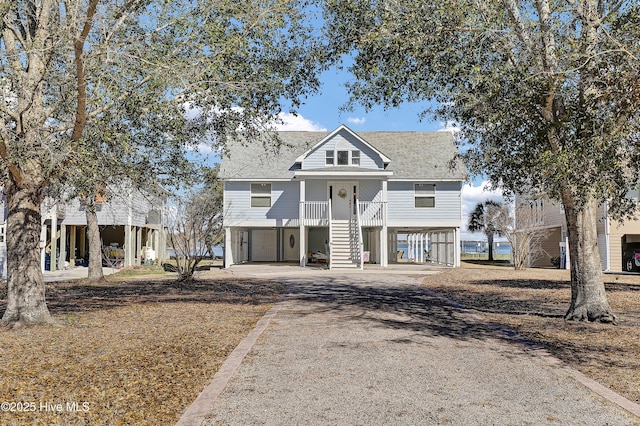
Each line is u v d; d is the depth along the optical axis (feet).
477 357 23.72
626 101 23.80
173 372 21.21
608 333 29.78
